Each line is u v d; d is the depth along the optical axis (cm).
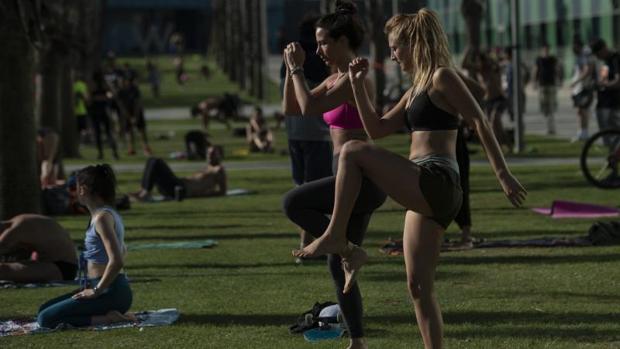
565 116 7094
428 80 1180
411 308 1616
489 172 3853
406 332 1455
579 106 4978
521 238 2303
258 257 2180
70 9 4819
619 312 1544
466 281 1822
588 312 1548
